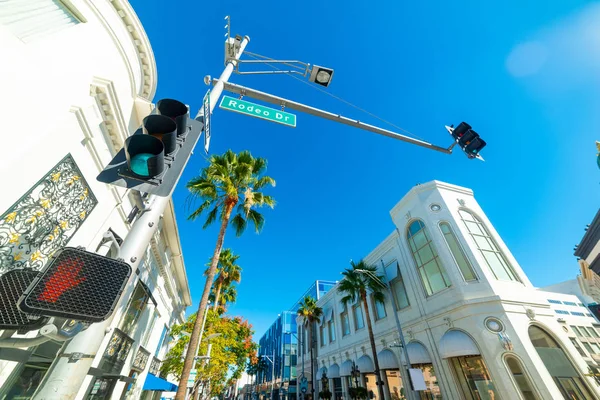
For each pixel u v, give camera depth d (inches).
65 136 230.8
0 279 75.6
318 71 178.7
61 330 65.9
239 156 612.1
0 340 67.6
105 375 358.6
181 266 752.3
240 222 607.5
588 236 506.6
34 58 203.5
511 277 619.2
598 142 423.5
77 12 244.7
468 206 740.0
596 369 482.3
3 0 187.6
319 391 1204.5
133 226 86.8
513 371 471.2
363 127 187.8
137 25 307.9
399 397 702.5
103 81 263.1
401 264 796.0
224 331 820.0
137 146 82.7
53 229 226.1
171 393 864.3
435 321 623.5
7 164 184.4
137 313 479.5
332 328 1234.0
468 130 197.3
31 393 225.1
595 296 674.8
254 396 2994.6
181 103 98.6
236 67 174.2
